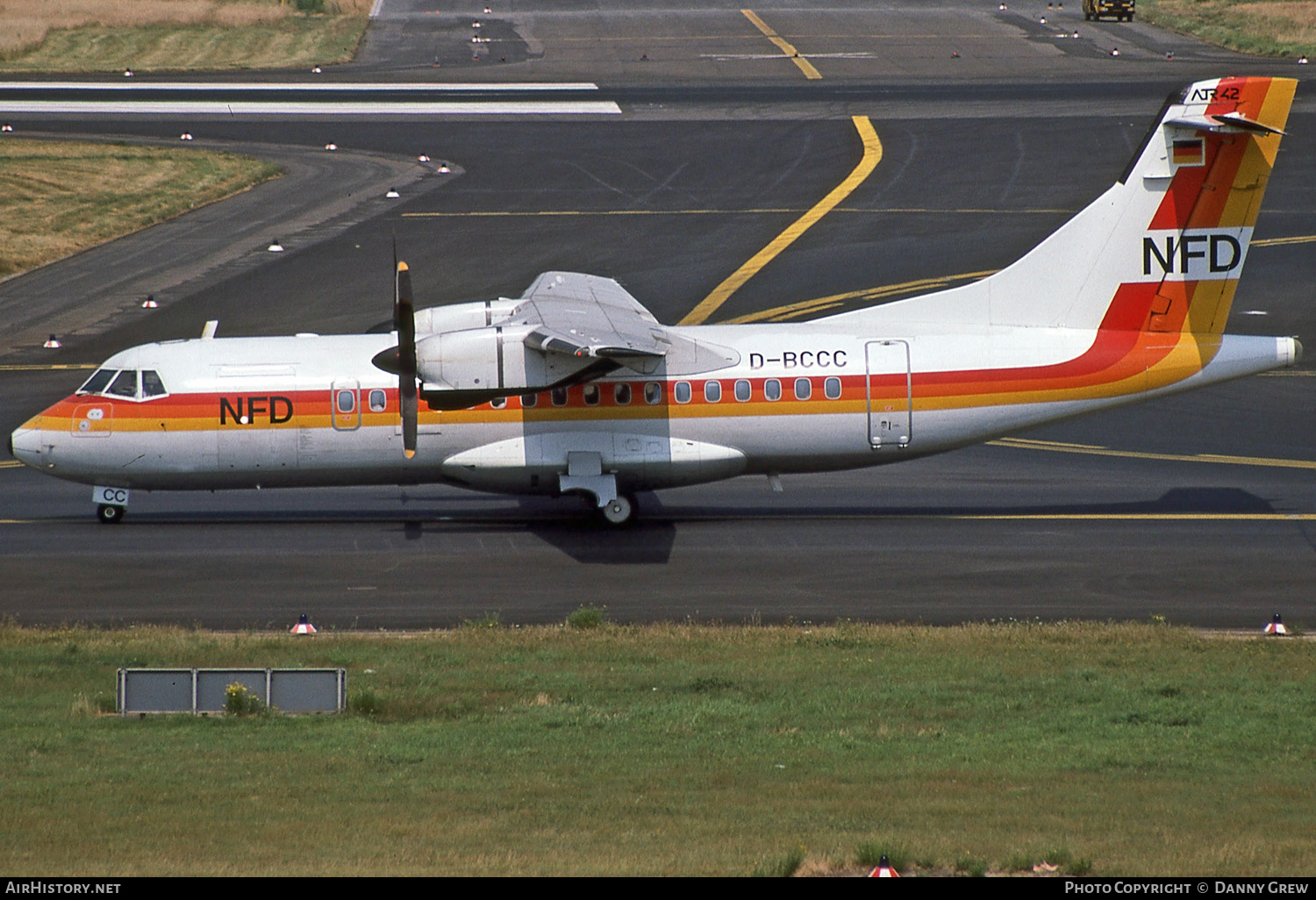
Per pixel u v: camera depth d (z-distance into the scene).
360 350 109.81
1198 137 104.25
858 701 67.31
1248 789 53.31
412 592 92.06
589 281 119.00
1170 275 106.94
